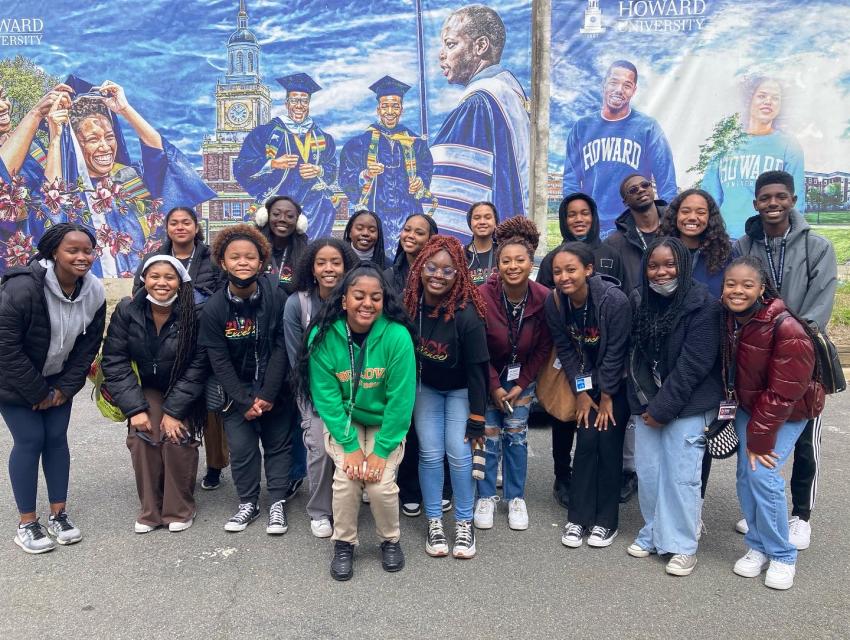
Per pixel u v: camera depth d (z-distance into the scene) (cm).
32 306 308
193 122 680
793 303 339
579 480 342
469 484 331
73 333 327
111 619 272
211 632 263
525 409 359
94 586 297
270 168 681
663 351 312
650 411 311
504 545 340
